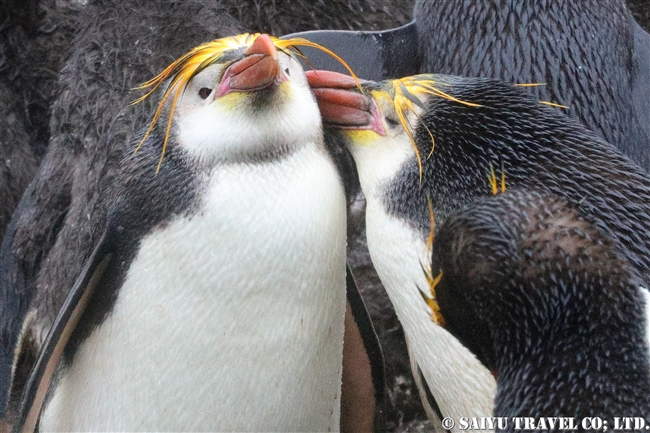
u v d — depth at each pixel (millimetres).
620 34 6473
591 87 6152
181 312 5031
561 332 4457
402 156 5160
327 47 7086
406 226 5062
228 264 4961
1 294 7566
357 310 5879
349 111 5324
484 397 4891
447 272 4754
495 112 5078
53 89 8234
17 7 8633
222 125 4934
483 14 6387
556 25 6250
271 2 8367
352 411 6090
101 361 5246
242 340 5043
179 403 5129
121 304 5164
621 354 4320
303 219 4980
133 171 5270
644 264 4516
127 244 5188
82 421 5316
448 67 6473
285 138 4965
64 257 7043
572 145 4930
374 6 8562
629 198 4719
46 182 7551
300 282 5031
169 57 7430
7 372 7379
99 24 7828
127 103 7305
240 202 4938
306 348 5188
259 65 4773
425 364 5203
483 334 4730
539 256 4543
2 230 8273
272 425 5238
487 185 4906
